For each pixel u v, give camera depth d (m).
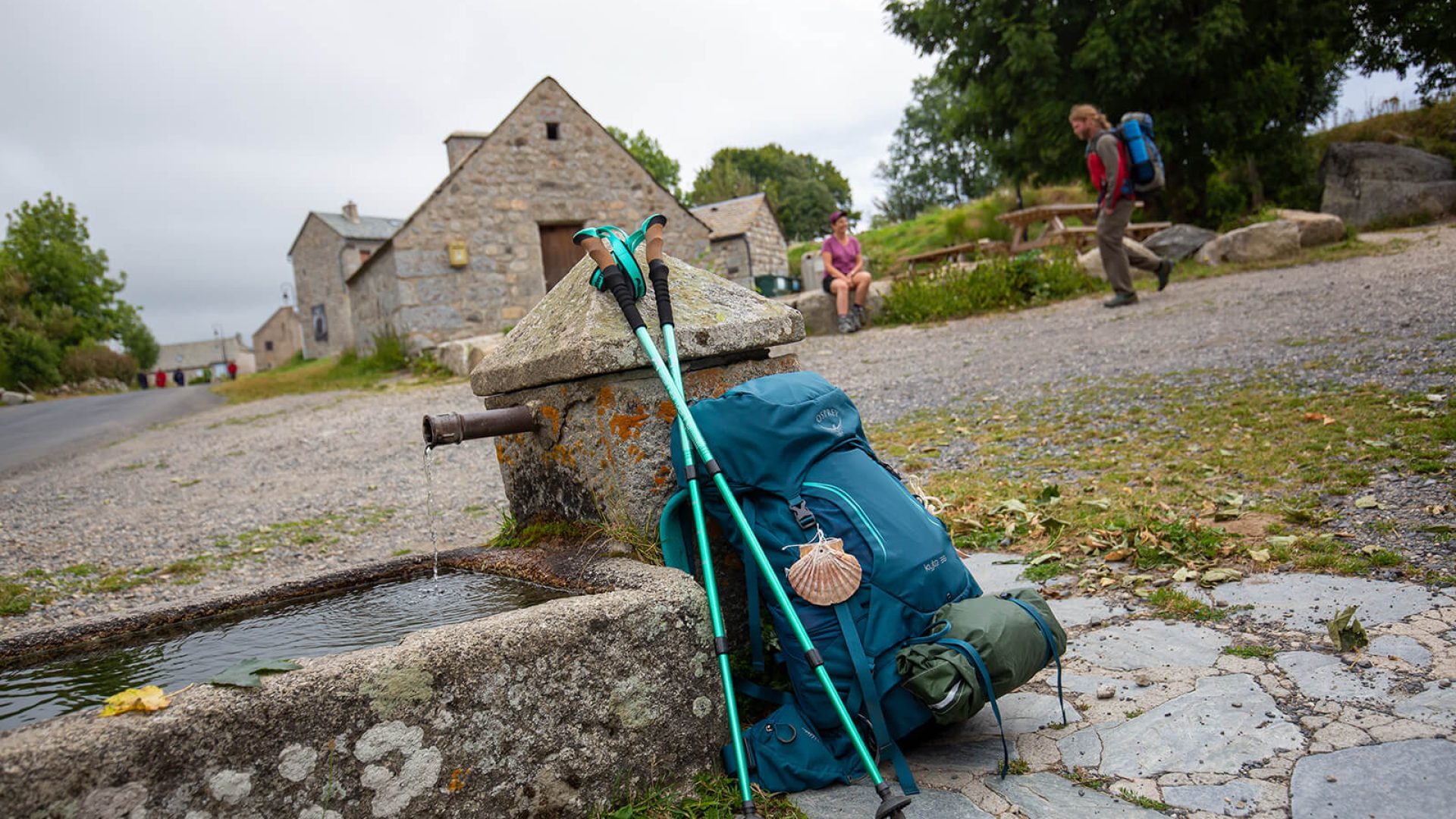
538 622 2.01
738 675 2.63
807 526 2.27
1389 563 2.87
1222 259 12.43
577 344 2.54
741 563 2.78
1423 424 4.17
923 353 10.02
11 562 5.43
